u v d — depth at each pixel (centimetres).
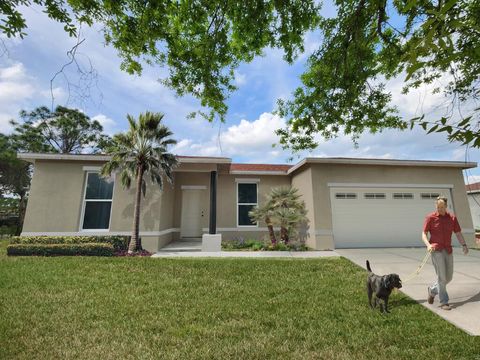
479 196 1706
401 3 413
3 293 530
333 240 1057
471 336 360
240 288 571
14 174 2142
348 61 539
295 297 517
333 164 1123
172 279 632
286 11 445
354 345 340
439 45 143
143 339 359
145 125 1023
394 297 514
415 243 1109
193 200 1375
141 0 357
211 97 491
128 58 431
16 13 271
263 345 343
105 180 1111
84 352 327
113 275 661
